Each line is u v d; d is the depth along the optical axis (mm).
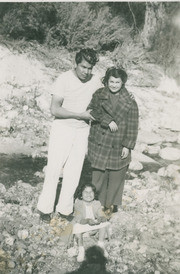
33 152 5523
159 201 4812
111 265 3701
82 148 3938
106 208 4340
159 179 5352
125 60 9000
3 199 4449
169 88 8852
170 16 9484
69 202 4055
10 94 6777
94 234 4090
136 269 3688
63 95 3779
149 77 8914
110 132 3965
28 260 3627
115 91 3852
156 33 9625
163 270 3707
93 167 4059
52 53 8055
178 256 3916
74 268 3625
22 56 7625
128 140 3975
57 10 8375
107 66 8664
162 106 7941
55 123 3889
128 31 9562
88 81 3812
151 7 9523
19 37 8062
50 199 4031
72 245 3908
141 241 4086
